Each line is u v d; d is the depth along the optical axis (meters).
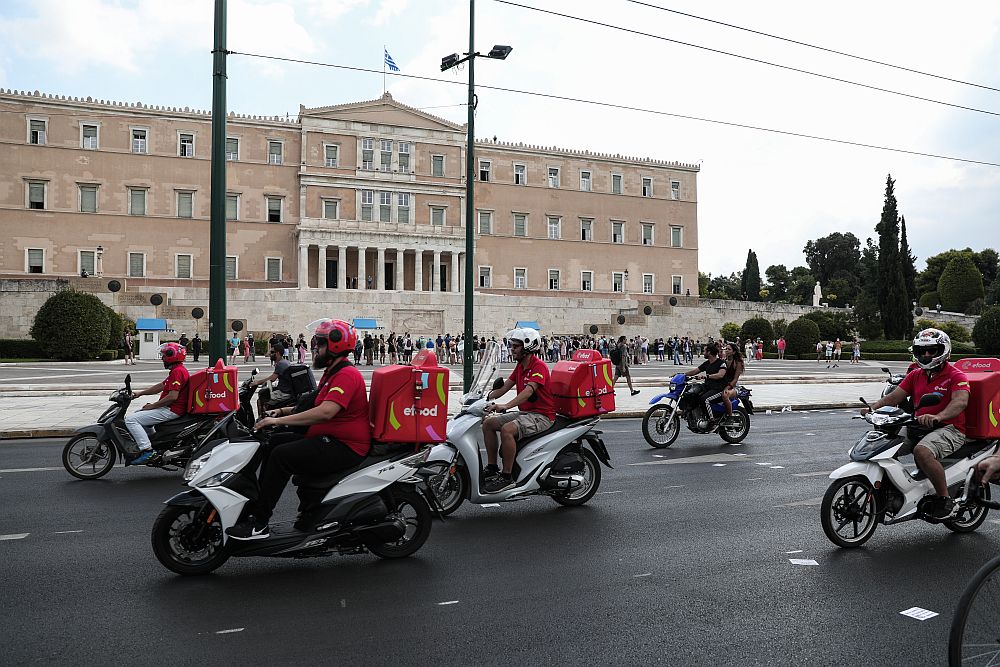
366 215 69.75
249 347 48.12
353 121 69.31
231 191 65.88
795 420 18.66
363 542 6.31
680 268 83.31
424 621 5.09
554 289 77.06
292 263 67.81
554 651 4.62
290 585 5.86
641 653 4.61
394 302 59.66
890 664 4.52
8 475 10.47
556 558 6.66
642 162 82.00
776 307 73.31
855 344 50.75
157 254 63.81
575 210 78.50
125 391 10.38
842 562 6.65
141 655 4.48
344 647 4.63
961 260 89.56
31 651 4.52
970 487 7.12
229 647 4.62
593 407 8.91
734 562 6.60
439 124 72.81
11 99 60.12
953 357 52.41
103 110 62.44
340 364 6.28
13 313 50.03
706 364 14.48
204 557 6.21
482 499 8.33
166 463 10.29
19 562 6.39
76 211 61.56
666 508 8.77
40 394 21.80
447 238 70.56
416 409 6.42
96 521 7.86
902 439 7.30
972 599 3.52
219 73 14.52
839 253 121.31
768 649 4.70
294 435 6.27
